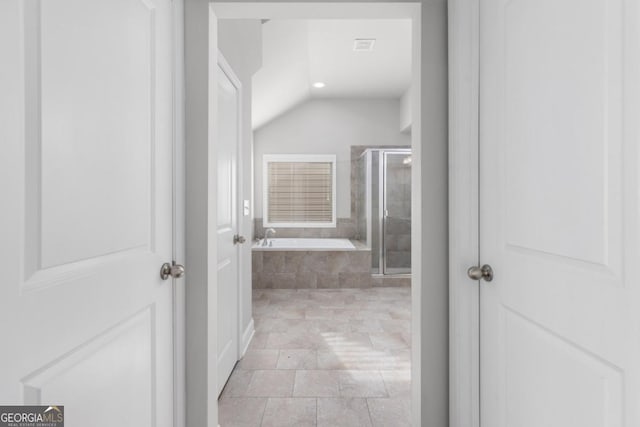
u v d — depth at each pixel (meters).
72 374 0.85
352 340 2.96
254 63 3.03
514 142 1.13
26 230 0.72
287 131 5.79
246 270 2.90
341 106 5.79
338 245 5.23
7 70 0.68
